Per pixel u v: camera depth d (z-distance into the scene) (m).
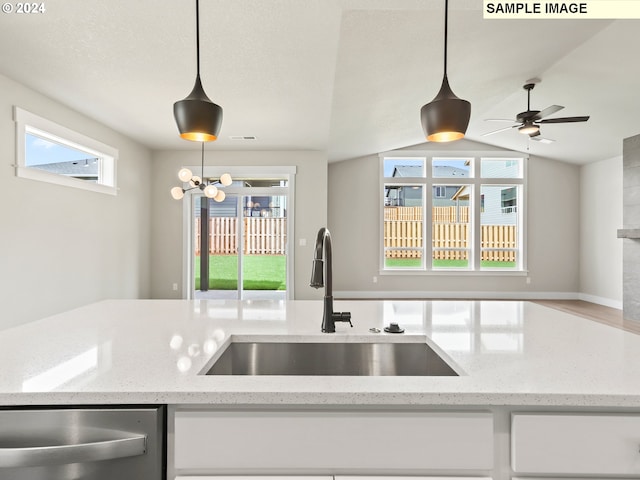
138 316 1.60
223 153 5.82
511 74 4.07
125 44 2.57
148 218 5.73
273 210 5.92
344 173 7.41
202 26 2.35
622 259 6.00
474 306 1.85
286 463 0.81
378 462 0.81
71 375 0.89
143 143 5.45
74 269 4.00
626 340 1.21
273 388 0.82
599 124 5.24
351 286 7.38
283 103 3.78
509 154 7.34
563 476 0.81
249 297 5.94
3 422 0.80
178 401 0.81
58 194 3.76
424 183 7.44
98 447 0.77
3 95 3.09
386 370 1.30
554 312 1.69
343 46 3.02
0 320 3.08
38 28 2.37
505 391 0.80
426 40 3.01
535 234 7.36
